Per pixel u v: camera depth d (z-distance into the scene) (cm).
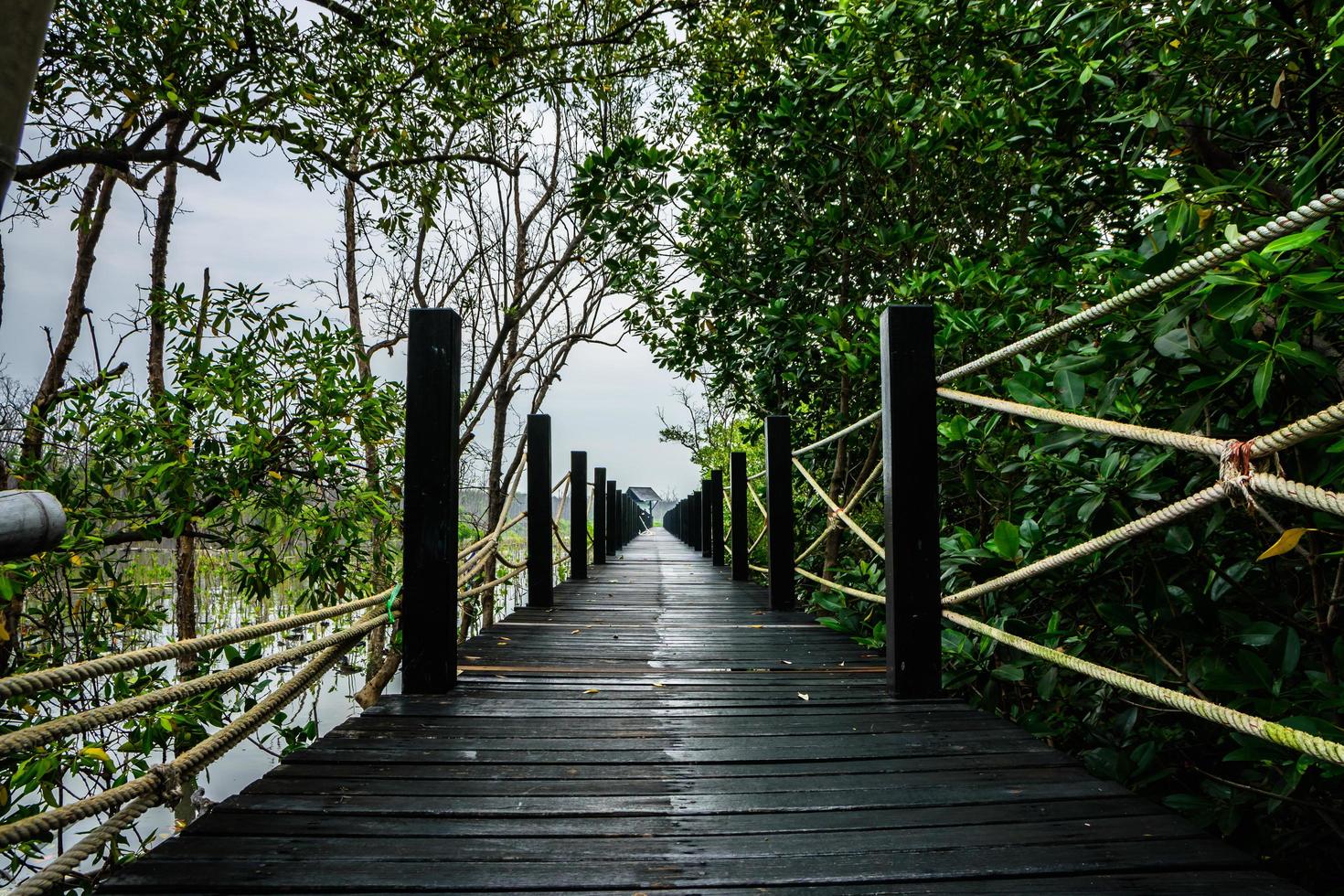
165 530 471
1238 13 226
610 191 567
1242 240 138
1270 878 138
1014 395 243
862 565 400
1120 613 226
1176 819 163
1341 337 185
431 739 221
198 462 467
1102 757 227
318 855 148
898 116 464
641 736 225
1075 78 301
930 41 389
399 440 541
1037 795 178
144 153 468
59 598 457
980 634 278
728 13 631
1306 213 124
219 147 462
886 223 561
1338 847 214
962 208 555
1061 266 368
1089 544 185
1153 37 257
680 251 625
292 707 685
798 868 143
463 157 594
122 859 348
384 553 557
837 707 259
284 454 501
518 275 1026
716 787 184
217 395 462
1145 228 295
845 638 402
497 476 1084
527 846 153
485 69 549
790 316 576
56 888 121
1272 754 168
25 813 330
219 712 389
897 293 448
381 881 137
